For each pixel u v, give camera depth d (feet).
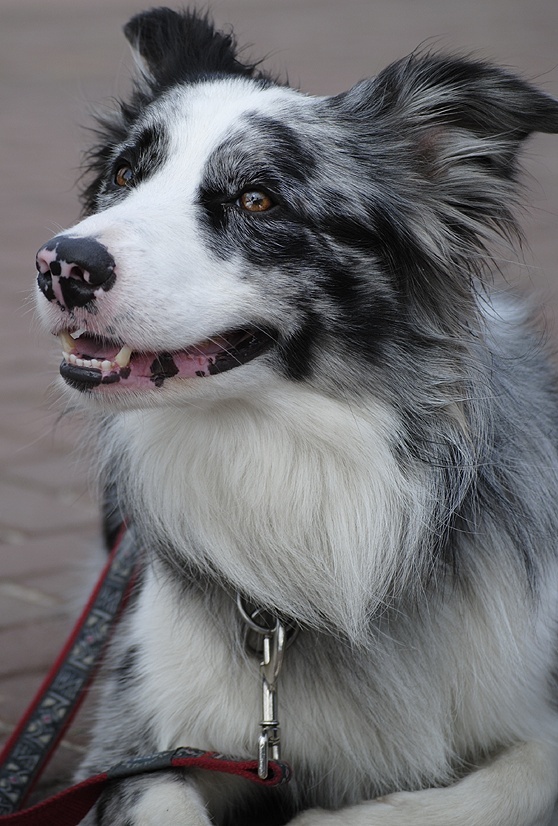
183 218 11.35
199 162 11.78
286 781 11.00
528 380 13.06
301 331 11.57
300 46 59.21
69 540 18.21
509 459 12.16
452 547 11.66
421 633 11.60
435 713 11.62
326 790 11.85
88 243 10.51
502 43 58.75
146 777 11.00
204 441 11.80
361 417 11.71
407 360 11.96
